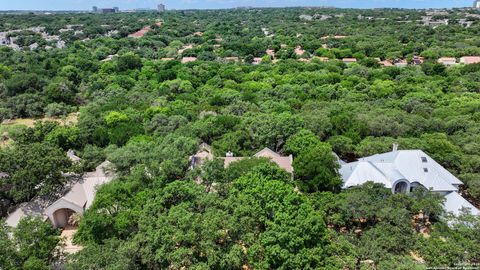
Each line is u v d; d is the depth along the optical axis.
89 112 60.75
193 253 23.72
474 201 37.56
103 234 27.78
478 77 79.69
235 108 58.31
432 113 57.78
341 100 67.62
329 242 25.38
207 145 46.38
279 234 23.92
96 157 42.50
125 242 25.05
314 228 24.44
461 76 83.62
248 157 38.97
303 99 69.06
